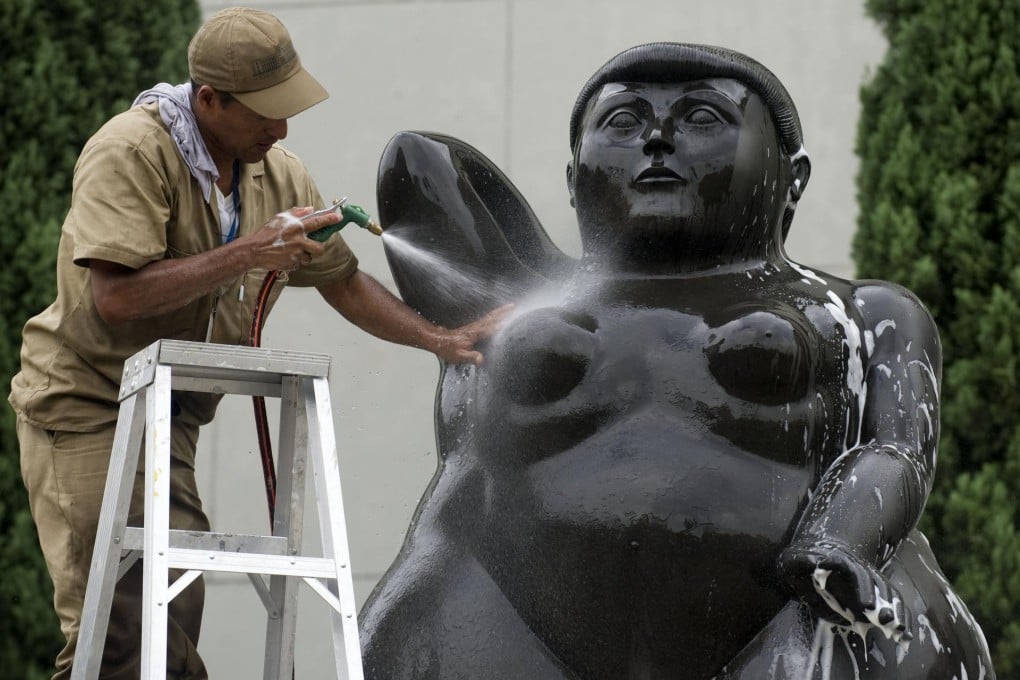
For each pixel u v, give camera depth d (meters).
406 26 12.25
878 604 4.79
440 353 5.98
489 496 5.49
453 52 12.20
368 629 5.55
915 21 10.80
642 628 5.20
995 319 10.24
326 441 5.33
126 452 5.44
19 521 10.75
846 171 12.21
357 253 11.34
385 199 6.16
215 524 11.37
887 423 5.43
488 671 5.33
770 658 5.12
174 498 6.53
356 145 12.10
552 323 5.33
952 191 10.44
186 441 6.59
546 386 5.30
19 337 10.98
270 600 5.88
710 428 5.20
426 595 5.50
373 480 11.23
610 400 5.28
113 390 6.34
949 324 10.45
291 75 6.32
